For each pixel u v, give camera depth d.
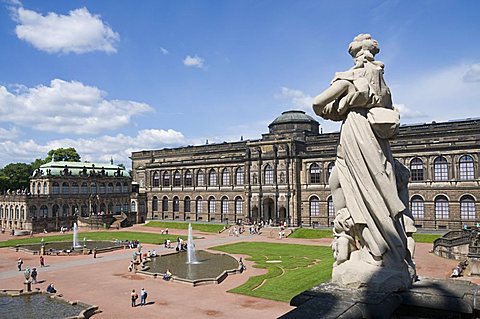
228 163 129.75
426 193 95.00
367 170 9.24
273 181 118.12
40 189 141.25
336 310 6.84
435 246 64.25
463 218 90.44
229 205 129.38
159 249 80.81
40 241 98.00
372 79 9.72
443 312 7.58
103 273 56.66
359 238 9.42
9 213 134.12
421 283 8.88
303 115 135.50
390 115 9.23
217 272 55.31
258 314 35.62
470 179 89.81
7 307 39.59
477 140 88.56
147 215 152.25
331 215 110.75
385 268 8.66
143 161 168.25
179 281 49.53
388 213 9.03
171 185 145.00
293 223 114.06
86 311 36.91
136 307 38.91
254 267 58.75
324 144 120.25
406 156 98.00
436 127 100.75
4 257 73.56
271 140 119.00
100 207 148.12
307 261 62.66
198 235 106.88
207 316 35.38
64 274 56.28
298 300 7.83
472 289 8.26
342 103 9.54
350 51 10.48
